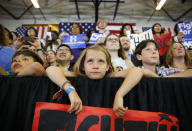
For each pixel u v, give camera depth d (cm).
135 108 77
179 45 169
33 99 79
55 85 81
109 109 72
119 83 80
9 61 147
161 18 638
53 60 221
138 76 78
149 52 148
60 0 590
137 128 70
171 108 76
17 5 609
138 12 633
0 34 158
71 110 68
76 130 68
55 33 298
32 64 88
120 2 587
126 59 175
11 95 79
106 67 87
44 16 654
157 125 71
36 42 227
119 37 204
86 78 81
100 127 69
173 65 167
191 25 196
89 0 579
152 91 78
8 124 75
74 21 657
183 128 72
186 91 76
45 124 70
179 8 599
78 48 212
